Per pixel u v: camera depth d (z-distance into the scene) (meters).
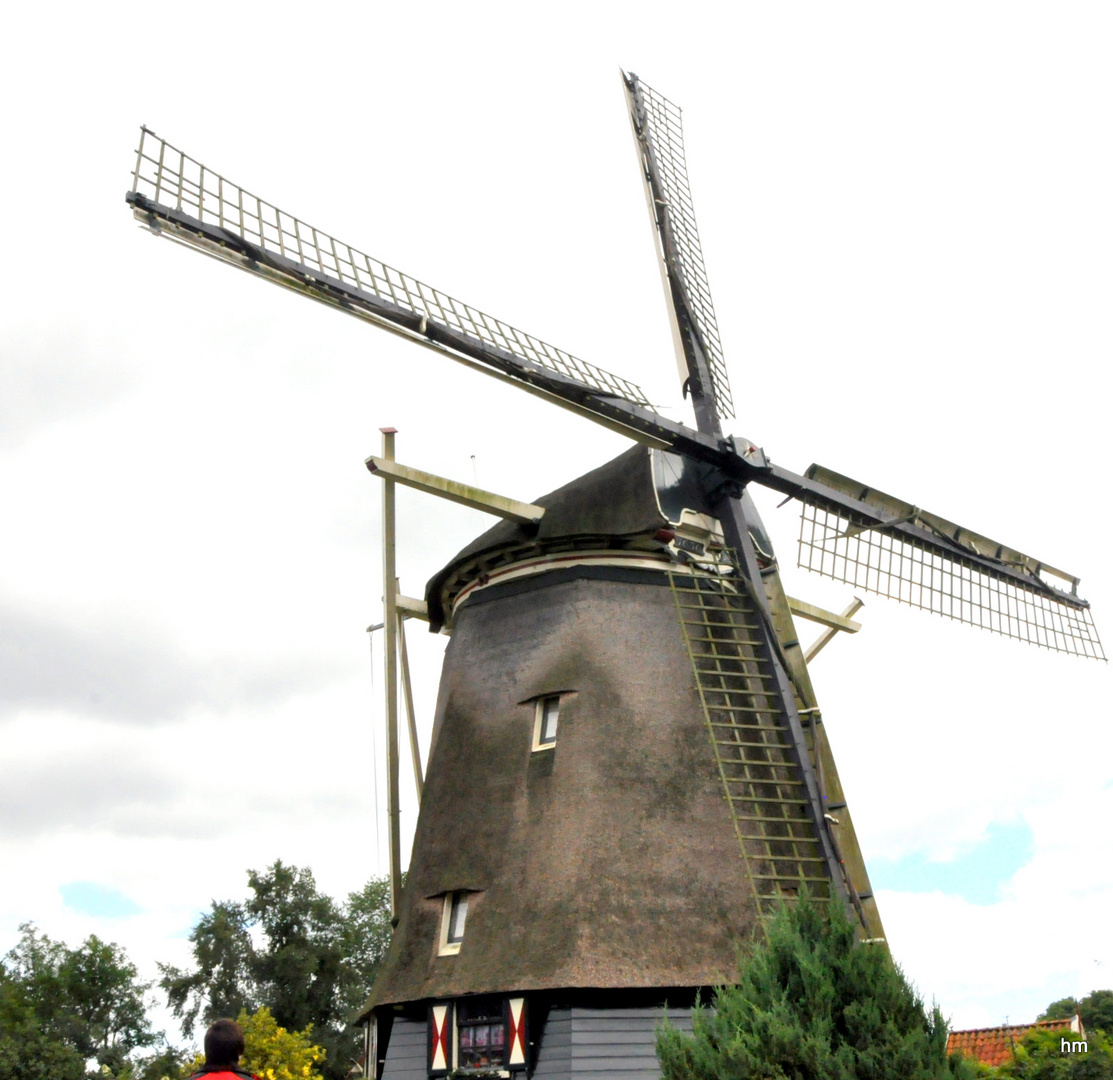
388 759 15.34
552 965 11.98
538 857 13.03
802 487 16.39
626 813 13.24
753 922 12.72
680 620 14.29
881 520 17.55
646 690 14.31
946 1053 9.57
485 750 14.41
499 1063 11.95
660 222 18.53
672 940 12.33
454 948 13.02
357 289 13.58
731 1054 8.83
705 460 15.93
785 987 9.63
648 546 15.29
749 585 15.27
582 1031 11.72
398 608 16.64
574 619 14.82
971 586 18.64
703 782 13.77
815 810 13.45
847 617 18.09
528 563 15.70
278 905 35.66
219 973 34.06
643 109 19.67
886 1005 9.36
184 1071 29.03
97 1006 38.19
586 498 15.70
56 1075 28.28
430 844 14.02
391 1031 13.17
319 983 34.84
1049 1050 18.33
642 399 15.93
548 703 14.53
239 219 13.12
